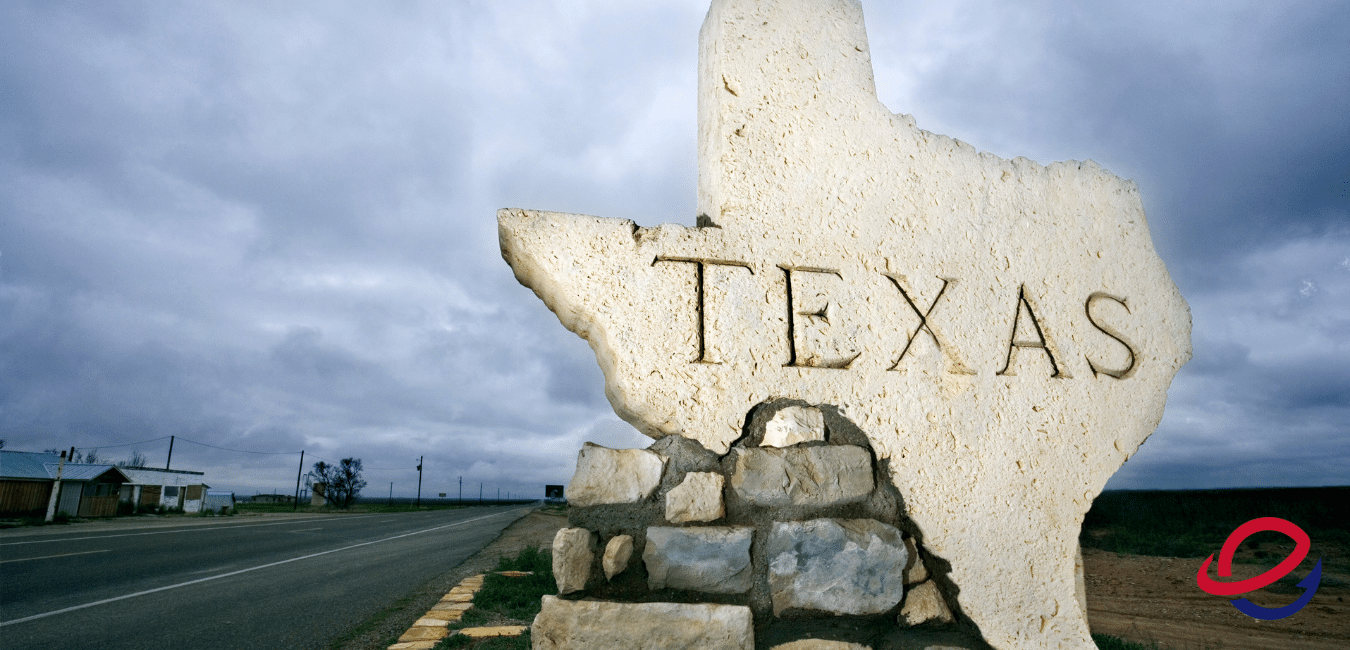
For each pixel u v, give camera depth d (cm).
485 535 1909
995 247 241
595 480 192
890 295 224
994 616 206
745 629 182
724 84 231
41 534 1638
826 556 195
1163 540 1597
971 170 247
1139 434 238
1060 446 228
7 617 629
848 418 210
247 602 715
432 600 725
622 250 205
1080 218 256
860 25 254
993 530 213
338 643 524
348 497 6038
